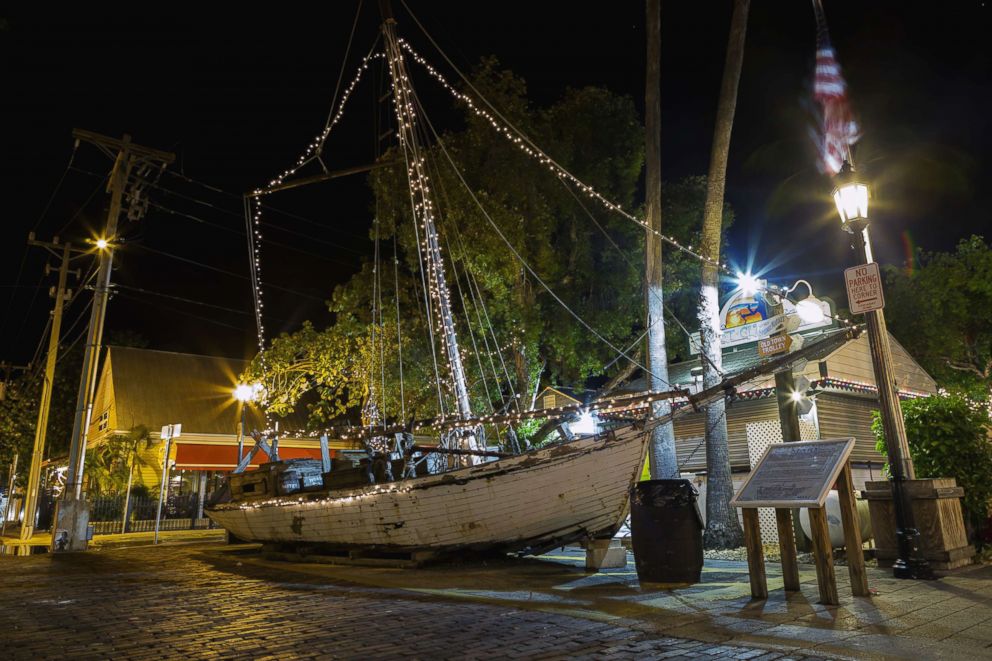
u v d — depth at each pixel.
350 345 19.11
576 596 7.78
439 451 12.06
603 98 18.48
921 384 17.86
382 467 12.26
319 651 5.45
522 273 17.55
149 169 20.25
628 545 13.99
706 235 14.07
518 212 17.28
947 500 9.03
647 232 14.59
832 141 10.10
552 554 13.49
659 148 14.65
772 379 13.70
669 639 5.62
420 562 11.20
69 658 5.34
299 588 9.12
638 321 18.77
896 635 5.41
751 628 5.83
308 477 14.77
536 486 10.52
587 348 18.23
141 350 29.45
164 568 12.05
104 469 27.25
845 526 7.20
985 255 22.17
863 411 15.90
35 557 14.63
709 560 11.36
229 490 16.45
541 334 18.03
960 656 4.76
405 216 17.50
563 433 12.20
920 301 22.67
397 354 18.14
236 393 18.73
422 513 11.12
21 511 39.03
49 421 34.00
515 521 10.77
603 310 18.09
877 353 9.07
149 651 5.55
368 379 18.52
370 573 10.77
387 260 18.78
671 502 8.51
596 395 18.45
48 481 35.09
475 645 5.55
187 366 29.98
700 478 15.57
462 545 11.09
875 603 6.67
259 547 16.98
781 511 7.51
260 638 5.96
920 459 10.28
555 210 18.19
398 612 7.07
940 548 8.59
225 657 5.32
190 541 19.73
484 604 7.46
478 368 17.61
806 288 15.64
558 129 18.38
